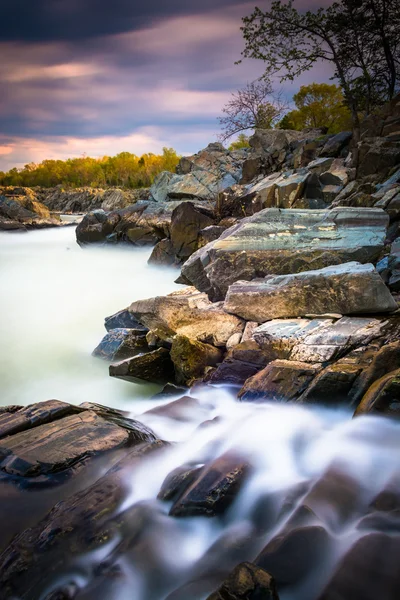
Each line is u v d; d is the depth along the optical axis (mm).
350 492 3736
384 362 5355
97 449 4754
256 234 9867
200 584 3117
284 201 17219
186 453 4871
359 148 17453
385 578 2785
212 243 11148
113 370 8203
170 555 3525
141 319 8875
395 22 22594
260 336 7125
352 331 6598
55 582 3334
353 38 23312
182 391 7426
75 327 11859
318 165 19875
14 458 4582
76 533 3648
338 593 2730
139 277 17812
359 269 7270
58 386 8328
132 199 50625
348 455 4262
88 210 74625
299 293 7457
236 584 2697
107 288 16172
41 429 5102
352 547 3037
